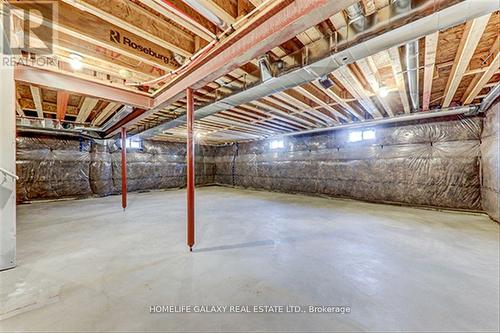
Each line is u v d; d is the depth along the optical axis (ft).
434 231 10.62
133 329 4.42
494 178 11.91
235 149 31.81
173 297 5.46
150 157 27.50
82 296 5.50
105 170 23.04
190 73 8.18
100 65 7.91
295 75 7.23
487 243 8.96
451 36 6.95
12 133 6.97
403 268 6.91
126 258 7.71
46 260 7.52
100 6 5.13
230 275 6.54
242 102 9.87
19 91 11.82
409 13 4.64
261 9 5.25
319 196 22.27
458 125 14.82
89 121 17.51
